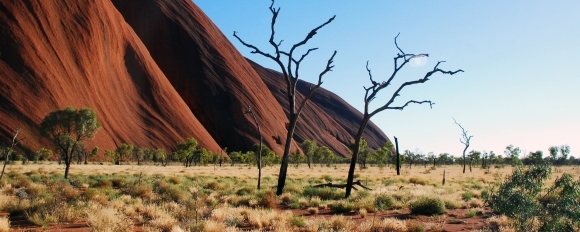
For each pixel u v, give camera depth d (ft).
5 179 84.17
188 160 353.31
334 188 80.33
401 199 63.10
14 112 326.24
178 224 35.27
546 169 26.22
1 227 31.78
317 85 70.54
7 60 359.46
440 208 49.83
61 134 118.32
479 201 59.41
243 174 170.30
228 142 610.65
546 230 25.29
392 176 152.25
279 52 71.41
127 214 43.16
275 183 107.65
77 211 39.86
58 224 37.09
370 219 44.65
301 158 388.57
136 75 505.66
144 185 71.10
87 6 463.01
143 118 467.11
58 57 397.60
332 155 419.54
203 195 58.44
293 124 70.59
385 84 70.44
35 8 406.82
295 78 72.02
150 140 439.22
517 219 26.53
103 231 32.86
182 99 612.29
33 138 314.55
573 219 24.86
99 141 360.69
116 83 466.29
